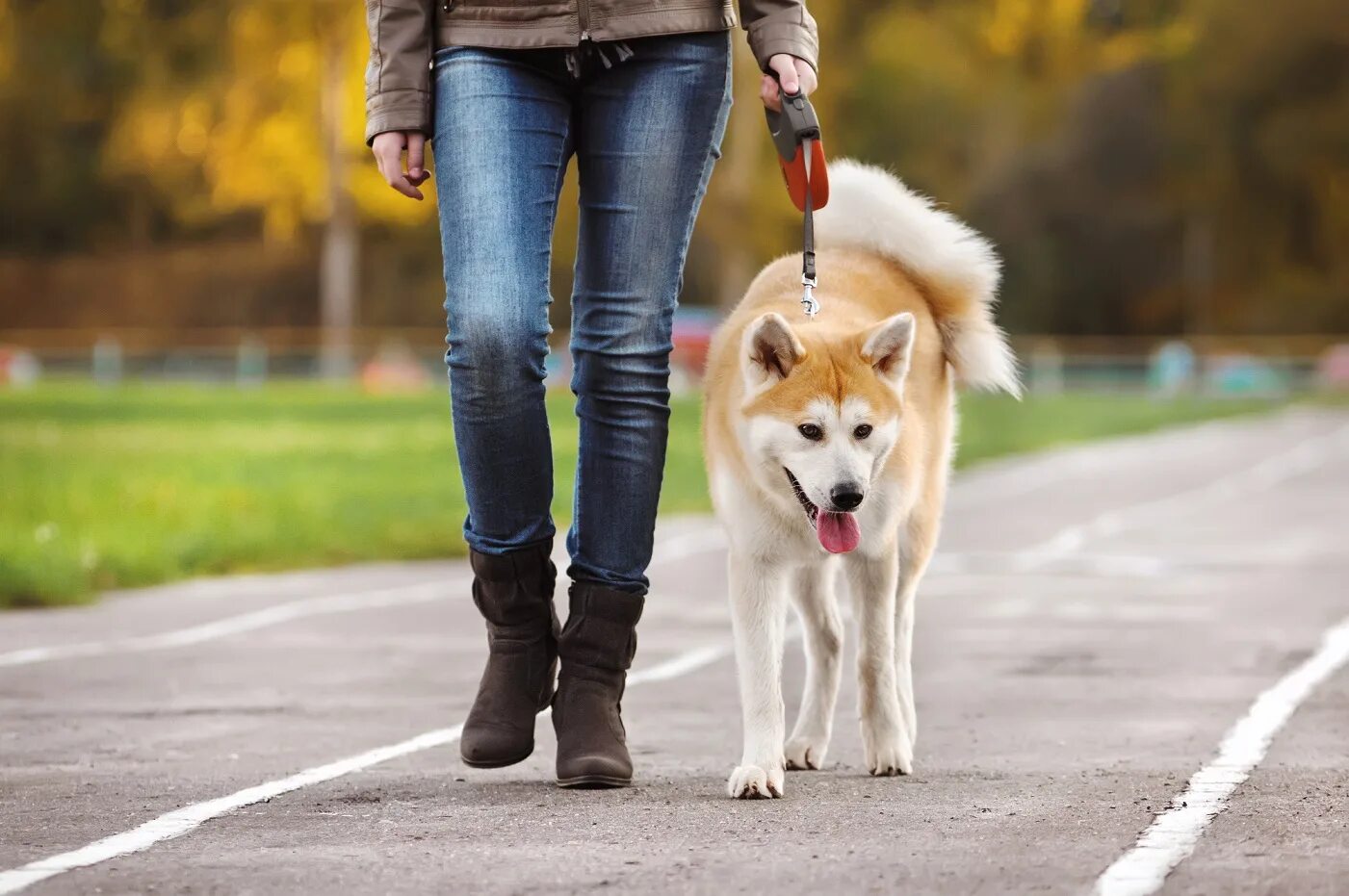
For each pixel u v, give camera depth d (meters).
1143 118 99.19
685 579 17.11
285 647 12.55
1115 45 103.88
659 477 7.71
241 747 8.59
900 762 7.89
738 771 7.31
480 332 7.31
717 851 6.18
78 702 10.08
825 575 8.41
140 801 7.16
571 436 36.53
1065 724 9.25
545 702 7.79
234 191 74.69
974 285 9.34
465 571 18.19
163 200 96.12
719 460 8.08
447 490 26.08
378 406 53.81
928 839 6.35
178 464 29.17
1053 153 99.31
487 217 7.29
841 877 5.77
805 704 8.38
